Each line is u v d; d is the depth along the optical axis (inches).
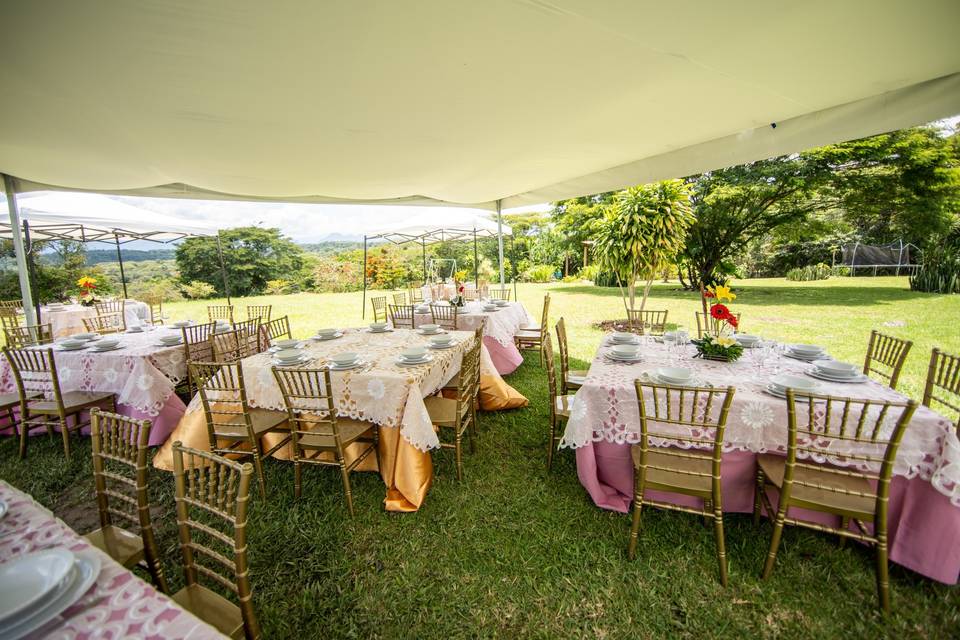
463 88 96.0
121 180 187.2
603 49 79.2
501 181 211.9
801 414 82.7
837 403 80.7
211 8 63.2
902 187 437.7
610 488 101.7
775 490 86.8
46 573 38.2
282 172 173.0
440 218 327.0
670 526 92.9
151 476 120.1
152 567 63.0
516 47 77.9
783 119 122.9
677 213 249.3
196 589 58.2
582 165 181.5
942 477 70.8
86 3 60.7
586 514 98.1
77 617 34.8
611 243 263.7
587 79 92.6
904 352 104.3
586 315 393.4
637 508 82.0
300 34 71.5
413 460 104.0
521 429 144.2
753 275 829.8
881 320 331.6
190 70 83.3
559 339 135.3
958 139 417.1
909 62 85.5
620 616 72.0
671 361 111.7
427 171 181.2
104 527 68.4
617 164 183.0
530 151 154.3
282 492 110.4
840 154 436.8
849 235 675.4
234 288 751.7
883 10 66.3
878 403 66.1
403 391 104.3
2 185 183.6
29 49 73.2
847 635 67.2
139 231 298.8
